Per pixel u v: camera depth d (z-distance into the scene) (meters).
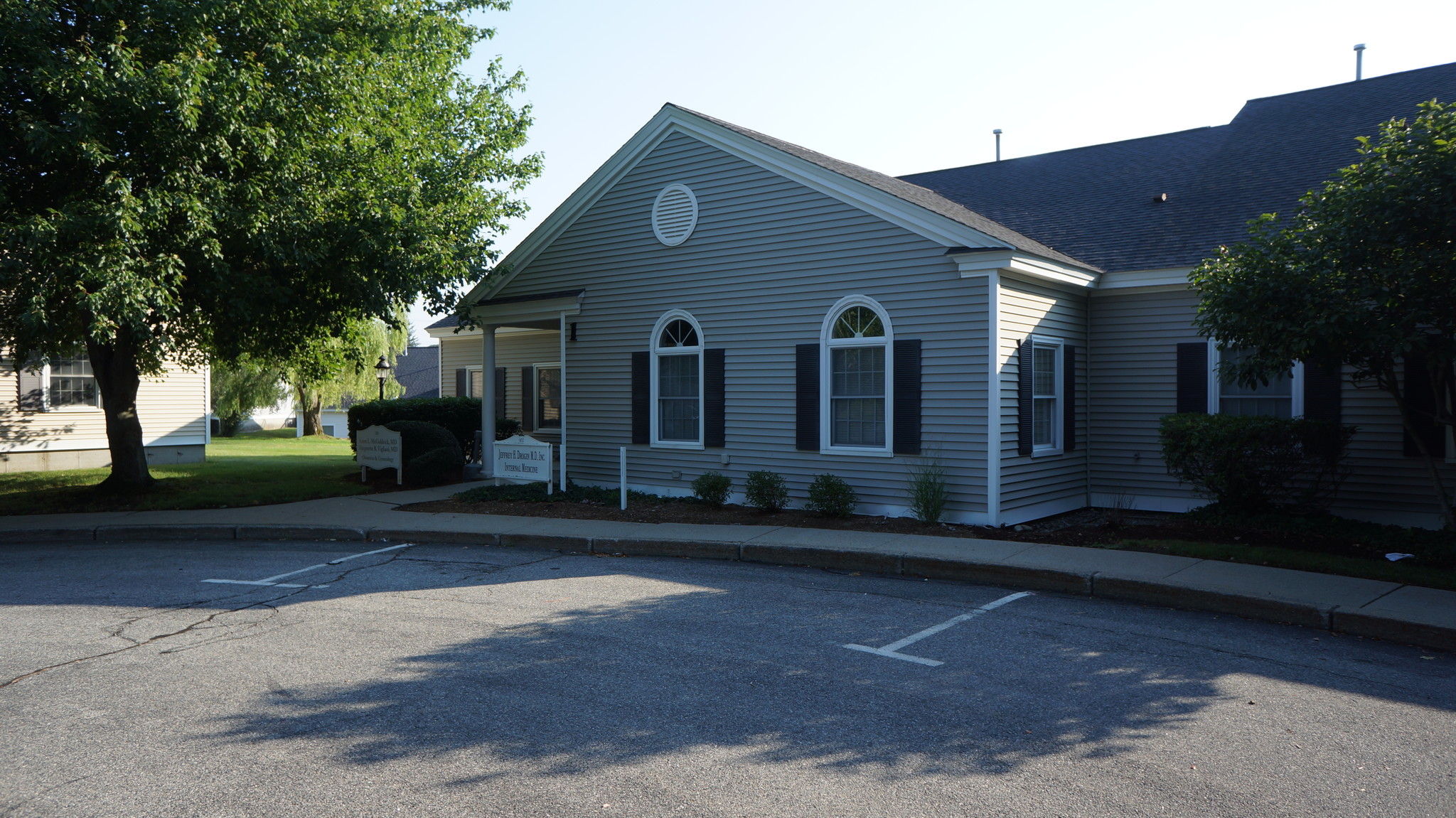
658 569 9.20
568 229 14.88
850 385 11.91
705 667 5.85
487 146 20.97
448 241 14.07
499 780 4.15
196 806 3.90
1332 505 11.05
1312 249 8.23
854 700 5.21
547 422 19.64
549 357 19.52
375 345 35.78
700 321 13.23
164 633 6.73
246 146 11.77
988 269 10.48
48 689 5.45
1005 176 17.48
